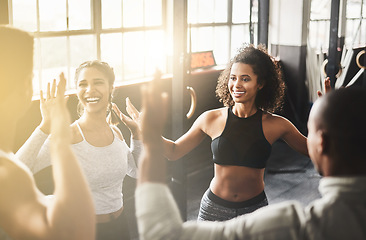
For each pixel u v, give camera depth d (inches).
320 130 33.5
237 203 84.0
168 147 87.1
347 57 236.4
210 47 216.1
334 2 166.4
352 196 31.5
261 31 225.0
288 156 221.8
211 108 207.0
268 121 85.7
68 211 33.2
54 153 36.0
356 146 31.8
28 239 33.0
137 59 182.1
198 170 198.4
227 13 222.7
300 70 242.7
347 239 31.0
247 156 83.4
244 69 84.5
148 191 34.6
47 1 146.5
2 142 36.3
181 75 114.1
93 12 161.3
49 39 148.5
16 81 36.2
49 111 66.4
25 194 33.9
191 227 34.3
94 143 73.4
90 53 163.3
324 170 33.9
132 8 176.9
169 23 189.9
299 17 238.2
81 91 75.4
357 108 32.1
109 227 73.7
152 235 33.8
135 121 81.4
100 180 72.1
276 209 33.5
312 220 31.9
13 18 137.3
